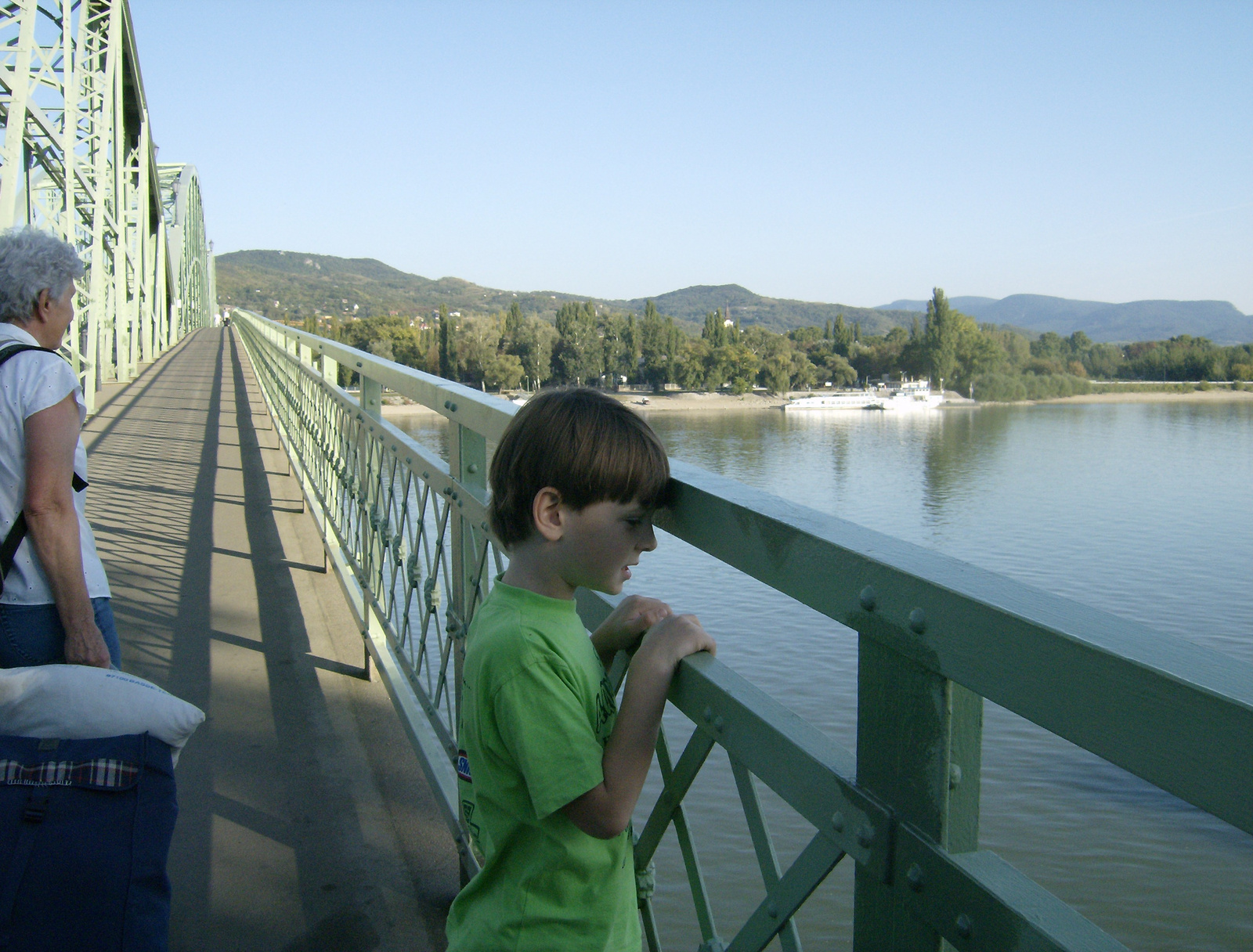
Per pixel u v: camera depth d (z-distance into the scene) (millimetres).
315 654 3549
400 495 2586
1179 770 470
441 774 2119
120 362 17547
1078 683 534
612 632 1107
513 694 937
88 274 12641
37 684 1413
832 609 784
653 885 1195
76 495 1920
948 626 645
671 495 1063
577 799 928
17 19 8336
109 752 1354
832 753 821
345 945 1872
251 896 2037
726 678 951
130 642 3645
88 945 1291
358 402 3412
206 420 11555
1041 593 629
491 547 1626
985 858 679
